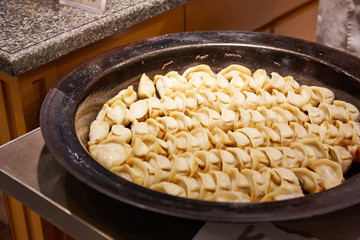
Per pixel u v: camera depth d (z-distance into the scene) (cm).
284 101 125
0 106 131
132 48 125
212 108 125
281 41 130
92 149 106
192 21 175
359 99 118
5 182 98
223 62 133
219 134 114
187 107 123
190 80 130
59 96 105
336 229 86
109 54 121
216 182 100
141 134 112
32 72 124
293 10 245
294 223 87
